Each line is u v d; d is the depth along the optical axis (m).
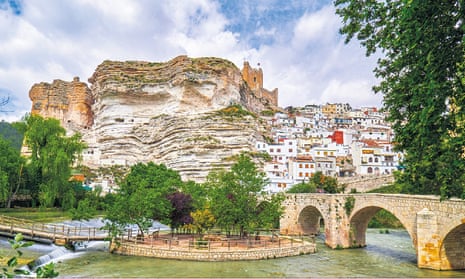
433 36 10.57
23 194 64.44
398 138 14.57
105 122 151.62
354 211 41.53
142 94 152.75
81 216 50.94
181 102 146.38
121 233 38.59
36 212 56.34
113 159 136.00
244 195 40.53
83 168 121.25
